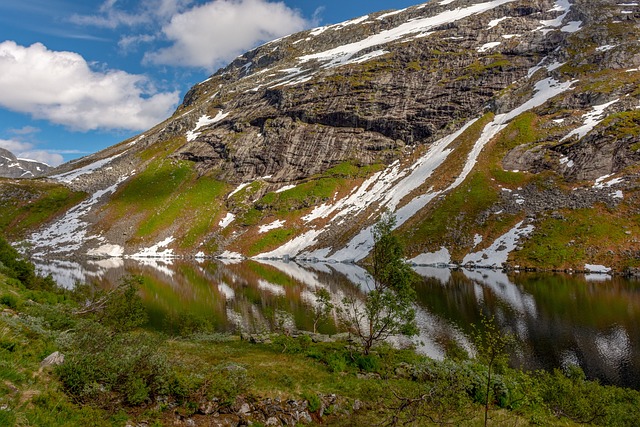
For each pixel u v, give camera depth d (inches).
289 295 2812.5
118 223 6461.6
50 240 6117.1
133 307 1344.7
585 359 1428.4
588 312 1998.0
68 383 609.6
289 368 960.9
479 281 2950.3
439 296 2501.2
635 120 4394.7
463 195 4542.3
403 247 1138.7
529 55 7007.9
